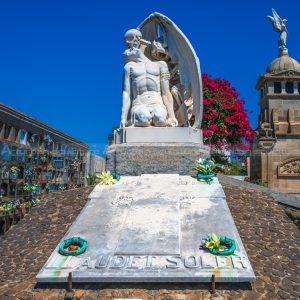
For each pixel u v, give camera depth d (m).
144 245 5.54
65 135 19.59
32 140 15.84
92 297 4.74
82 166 22.33
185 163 8.66
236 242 5.61
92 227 6.18
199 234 5.83
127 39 9.90
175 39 9.75
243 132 15.10
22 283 5.21
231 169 15.44
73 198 8.20
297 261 5.62
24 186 14.59
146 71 9.64
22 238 6.74
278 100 17.61
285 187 16.31
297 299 4.68
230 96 15.15
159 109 9.22
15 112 14.16
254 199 7.82
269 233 6.45
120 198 7.17
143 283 4.93
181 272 4.89
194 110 9.42
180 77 9.71
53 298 4.79
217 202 6.89
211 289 4.80
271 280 5.08
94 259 5.27
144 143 8.80
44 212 7.71
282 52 19.25
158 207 6.70
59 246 5.61
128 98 9.60
